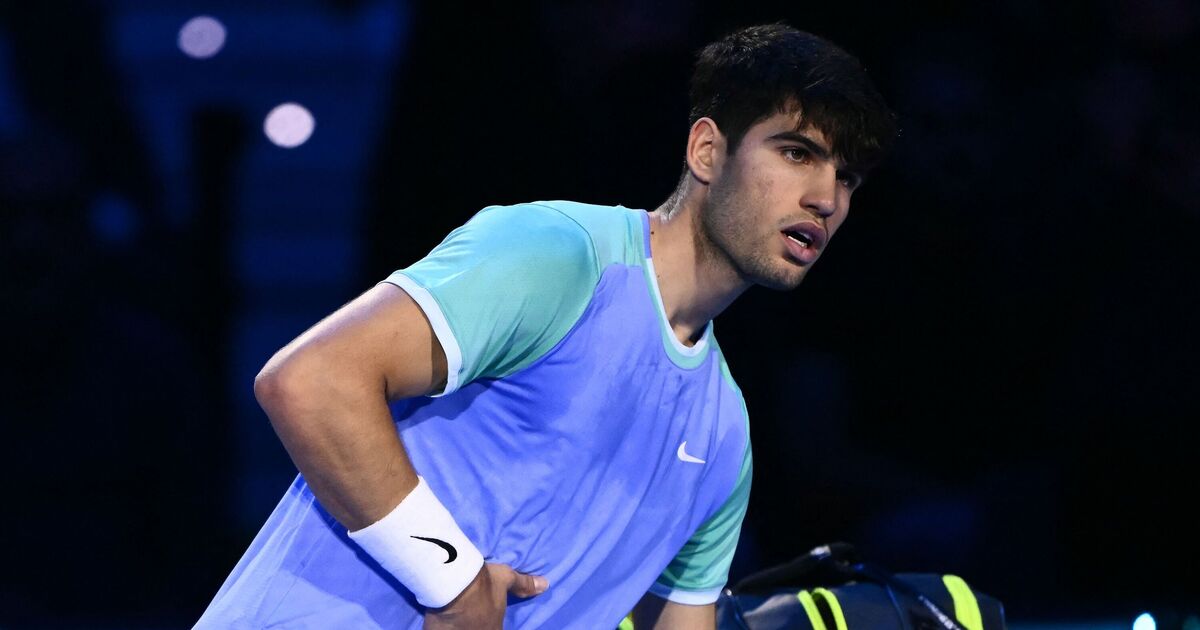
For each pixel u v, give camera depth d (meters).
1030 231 17.69
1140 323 17.66
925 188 17.59
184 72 20.17
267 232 20.02
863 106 7.07
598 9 16.86
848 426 17.91
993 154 17.64
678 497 7.72
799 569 10.04
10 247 16.94
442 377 6.69
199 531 17.38
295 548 7.17
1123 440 17.70
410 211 17.47
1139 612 16.69
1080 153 17.70
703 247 7.32
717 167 7.23
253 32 20.41
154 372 17.20
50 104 18.17
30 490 16.94
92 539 17.02
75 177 17.27
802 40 7.27
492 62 17.11
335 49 20.55
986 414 17.92
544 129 17.14
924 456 17.92
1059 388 17.84
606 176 17.09
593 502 7.34
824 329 17.75
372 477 6.48
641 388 7.24
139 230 18.14
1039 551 17.56
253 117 20.17
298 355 6.32
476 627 6.91
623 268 7.16
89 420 17.00
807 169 7.09
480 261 6.69
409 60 17.33
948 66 17.67
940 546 17.44
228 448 18.16
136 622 16.77
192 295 18.48
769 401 17.45
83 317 17.11
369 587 7.11
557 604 7.45
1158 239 17.69
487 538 7.16
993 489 17.81
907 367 17.84
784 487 17.44
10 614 16.70
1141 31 17.72
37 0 18.02
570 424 7.09
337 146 20.27
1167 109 17.72
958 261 17.69
